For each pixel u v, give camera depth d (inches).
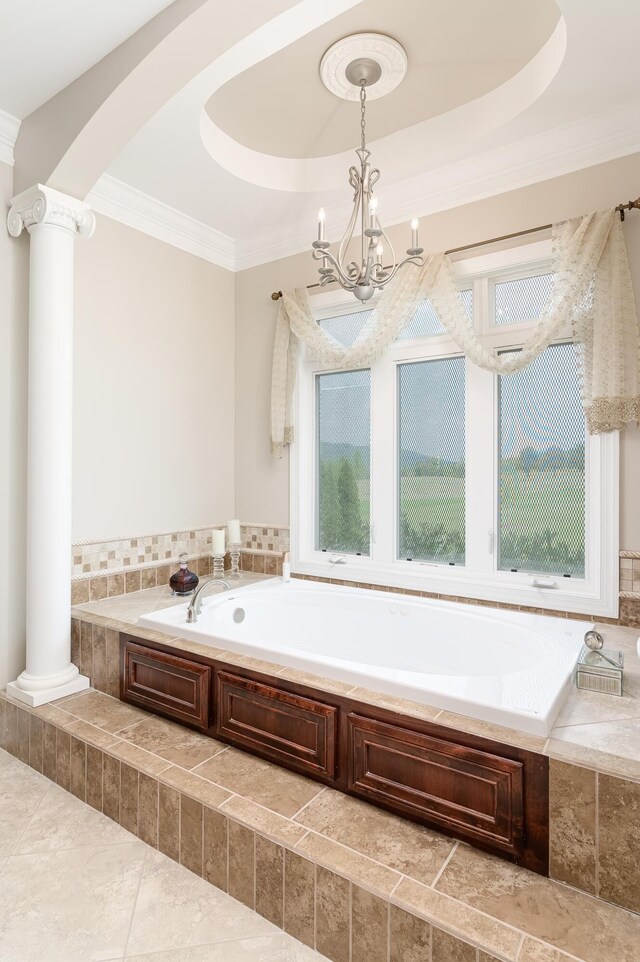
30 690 91.4
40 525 92.4
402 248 113.5
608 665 67.4
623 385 88.4
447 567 113.6
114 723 84.7
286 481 135.3
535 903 49.6
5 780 85.2
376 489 123.0
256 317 141.1
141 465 121.4
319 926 54.7
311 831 59.0
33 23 71.4
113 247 114.5
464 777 57.7
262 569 139.2
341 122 101.3
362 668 70.6
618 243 88.7
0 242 94.7
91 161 88.4
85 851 69.0
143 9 69.3
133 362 119.1
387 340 110.6
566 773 52.0
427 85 90.7
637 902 48.8
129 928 57.2
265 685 74.4
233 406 145.7
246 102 94.5
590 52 75.0
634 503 90.6
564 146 94.9
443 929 47.2
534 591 100.9
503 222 102.5
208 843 63.9
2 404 95.7
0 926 57.2
